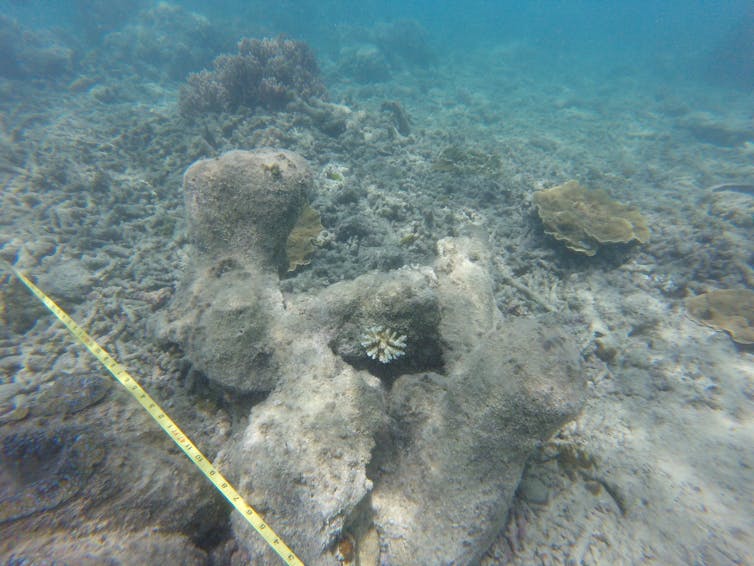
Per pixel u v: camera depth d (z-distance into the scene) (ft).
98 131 32.30
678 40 165.17
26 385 11.43
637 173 35.58
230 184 11.81
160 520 7.03
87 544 5.99
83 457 7.01
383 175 25.36
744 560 8.66
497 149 35.55
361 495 7.41
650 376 13.64
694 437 11.53
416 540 8.17
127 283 15.78
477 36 145.79
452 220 21.02
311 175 13.55
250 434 8.18
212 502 8.13
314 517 7.00
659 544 9.14
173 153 27.25
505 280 17.79
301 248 17.03
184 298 11.40
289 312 10.88
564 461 10.88
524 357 8.22
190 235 12.20
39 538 5.82
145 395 9.12
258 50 37.68
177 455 8.49
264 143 26.45
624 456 11.02
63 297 14.55
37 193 21.52
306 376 9.37
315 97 35.53
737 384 13.08
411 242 18.92
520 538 9.41
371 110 38.60
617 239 18.60
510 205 23.25
